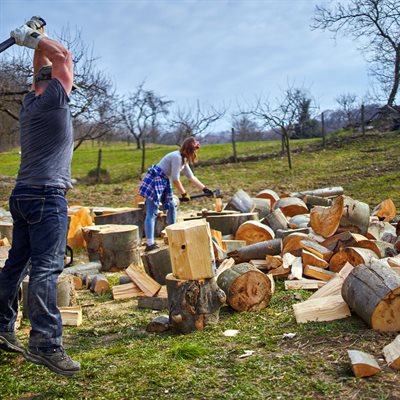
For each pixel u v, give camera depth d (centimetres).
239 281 459
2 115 2303
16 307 362
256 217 784
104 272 695
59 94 321
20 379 338
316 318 413
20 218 332
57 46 329
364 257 514
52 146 326
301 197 988
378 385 295
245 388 300
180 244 415
